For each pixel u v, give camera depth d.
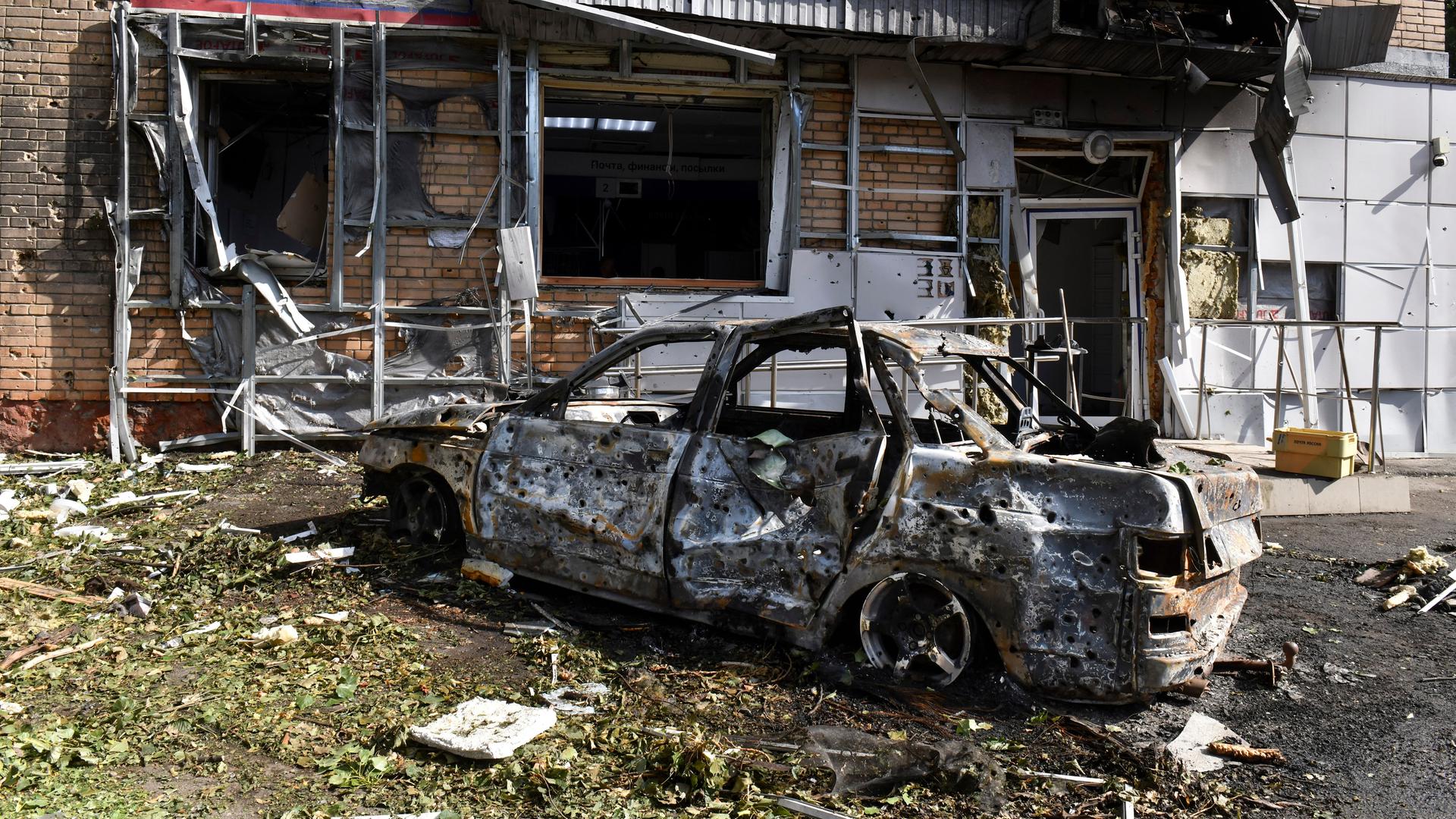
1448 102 11.13
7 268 8.66
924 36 8.98
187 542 5.89
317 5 8.81
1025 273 10.26
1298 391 10.47
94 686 3.81
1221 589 4.14
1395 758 3.64
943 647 4.02
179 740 3.36
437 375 9.09
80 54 8.67
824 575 4.15
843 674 4.05
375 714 3.62
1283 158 10.23
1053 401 5.13
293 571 5.27
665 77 9.31
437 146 9.02
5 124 8.62
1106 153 10.20
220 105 9.46
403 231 9.01
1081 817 3.10
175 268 8.73
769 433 4.39
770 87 9.52
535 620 4.71
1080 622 3.72
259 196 11.79
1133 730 3.76
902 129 9.83
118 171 8.70
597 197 12.59
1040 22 9.03
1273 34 9.55
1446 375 11.27
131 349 8.75
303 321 8.85
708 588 4.41
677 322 9.37
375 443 5.74
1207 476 4.05
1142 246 10.88
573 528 4.81
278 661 4.10
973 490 3.91
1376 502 7.96
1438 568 6.03
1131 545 3.68
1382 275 11.08
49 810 2.85
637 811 3.01
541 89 9.45
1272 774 3.48
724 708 3.80
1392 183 11.06
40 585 5.02
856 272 9.66
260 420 8.85
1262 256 10.77
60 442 8.78
